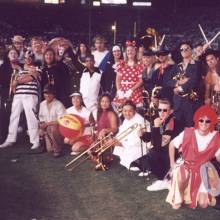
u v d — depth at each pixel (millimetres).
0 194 4941
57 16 23219
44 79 6938
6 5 22641
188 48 5863
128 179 5430
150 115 5719
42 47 7668
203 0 25781
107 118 6152
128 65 6664
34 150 6664
